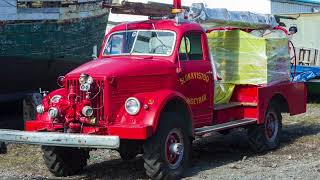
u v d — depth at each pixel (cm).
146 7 766
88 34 1274
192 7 772
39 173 725
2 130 635
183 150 660
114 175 705
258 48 831
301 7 2591
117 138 580
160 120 626
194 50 739
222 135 1021
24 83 1168
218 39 841
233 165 743
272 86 844
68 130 633
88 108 622
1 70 1080
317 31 1688
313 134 1023
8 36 1047
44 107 673
